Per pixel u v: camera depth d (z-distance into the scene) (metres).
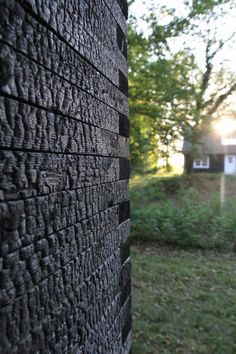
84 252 1.05
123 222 1.57
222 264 6.06
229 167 24.59
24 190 0.71
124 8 1.60
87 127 1.08
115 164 1.43
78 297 0.99
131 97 9.50
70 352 0.93
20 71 0.70
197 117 10.10
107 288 1.29
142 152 9.81
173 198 12.16
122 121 1.56
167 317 3.98
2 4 0.64
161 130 9.99
